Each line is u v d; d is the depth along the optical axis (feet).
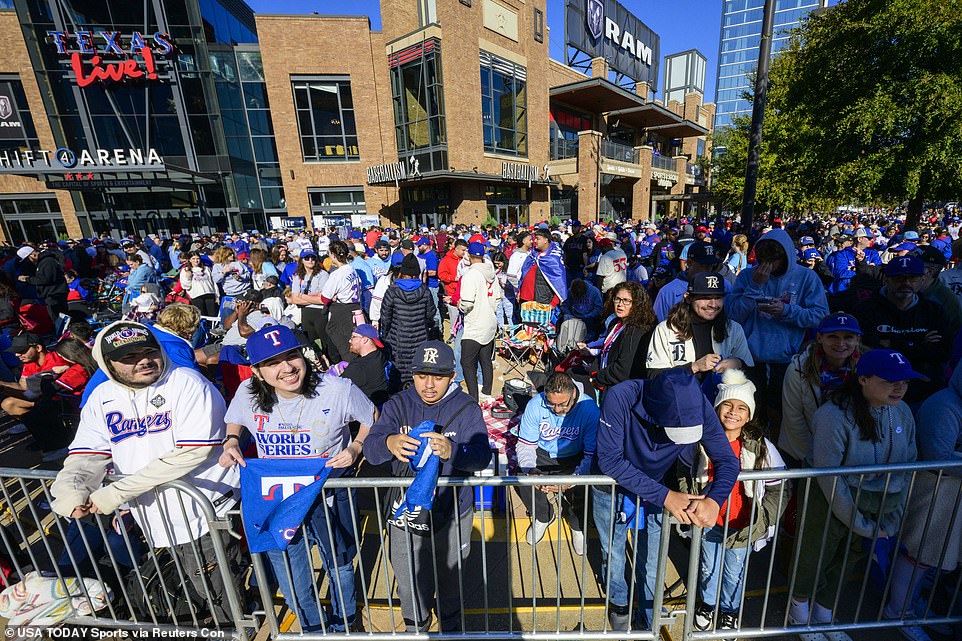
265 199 75.72
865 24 30.04
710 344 10.01
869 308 11.69
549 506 10.34
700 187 135.03
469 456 7.38
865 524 7.10
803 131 37.45
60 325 24.45
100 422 7.18
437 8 61.36
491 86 68.74
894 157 30.25
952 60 27.43
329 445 7.58
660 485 6.40
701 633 7.40
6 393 13.25
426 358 7.24
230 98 70.33
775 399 12.15
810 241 30.27
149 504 7.34
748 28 314.35
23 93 65.10
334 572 7.89
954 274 13.87
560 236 40.60
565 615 8.69
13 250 44.16
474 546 10.48
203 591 8.01
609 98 88.17
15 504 12.39
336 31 68.64
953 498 7.15
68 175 64.13
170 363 7.26
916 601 8.21
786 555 9.11
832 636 7.87
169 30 64.95
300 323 20.33
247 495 7.09
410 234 52.70
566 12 89.76
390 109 72.64
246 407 7.45
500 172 71.97
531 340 21.24
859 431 7.05
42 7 60.70
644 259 33.27
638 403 6.54
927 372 10.88
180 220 74.23
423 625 7.97
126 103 65.51
